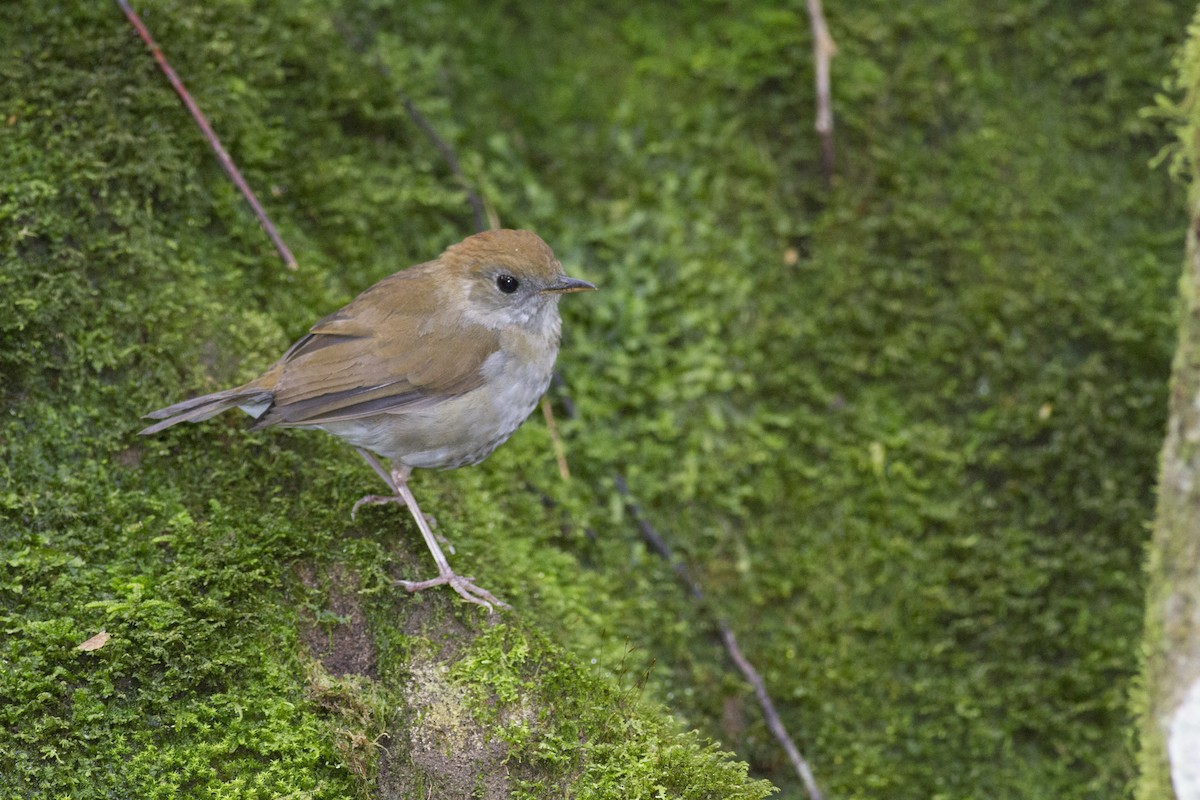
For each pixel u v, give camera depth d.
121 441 8.12
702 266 11.41
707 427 11.02
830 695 10.66
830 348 11.38
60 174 8.44
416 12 11.45
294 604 7.73
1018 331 11.38
